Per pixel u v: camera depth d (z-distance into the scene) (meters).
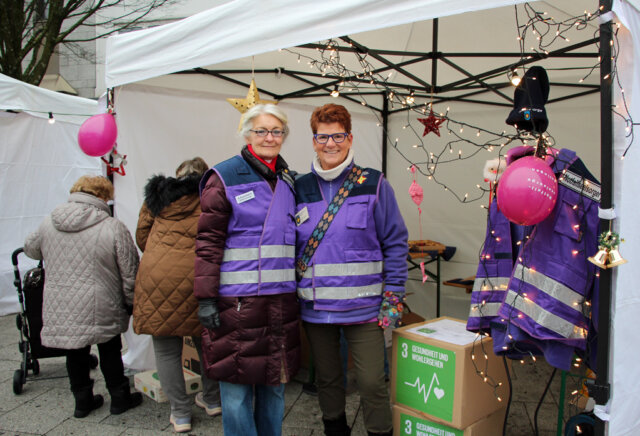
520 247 1.96
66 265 2.88
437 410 2.30
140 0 8.34
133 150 3.62
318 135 2.27
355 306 2.22
